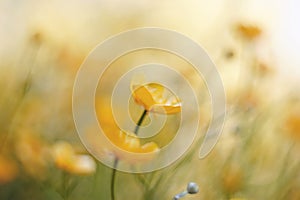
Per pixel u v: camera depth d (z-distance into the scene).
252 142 0.50
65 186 0.41
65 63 0.57
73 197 0.42
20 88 0.52
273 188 0.49
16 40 0.63
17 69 0.55
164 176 0.44
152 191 0.42
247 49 0.57
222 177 0.47
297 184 0.50
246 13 0.75
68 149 0.39
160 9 0.77
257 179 0.49
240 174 0.47
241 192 0.47
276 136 0.52
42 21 0.69
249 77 0.56
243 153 0.49
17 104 0.48
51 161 0.42
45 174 0.42
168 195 0.45
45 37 0.60
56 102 0.52
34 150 0.42
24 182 0.42
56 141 0.45
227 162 0.48
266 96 0.56
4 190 0.42
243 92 0.53
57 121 0.49
